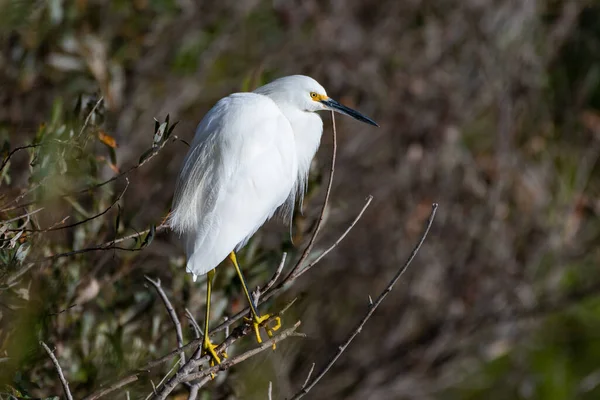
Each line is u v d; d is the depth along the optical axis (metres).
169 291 7.96
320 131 7.95
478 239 13.12
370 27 13.85
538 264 13.11
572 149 13.85
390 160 13.41
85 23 10.73
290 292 9.22
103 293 7.87
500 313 12.91
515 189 13.34
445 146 13.30
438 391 13.48
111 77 10.23
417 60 13.78
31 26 9.80
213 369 5.46
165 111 12.29
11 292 6.60
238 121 6.74
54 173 6.39
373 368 12.60
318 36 13.36
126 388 7.20
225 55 13.59
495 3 13.76
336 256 12.80
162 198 11.45
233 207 6.56
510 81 13.49
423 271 13.02
